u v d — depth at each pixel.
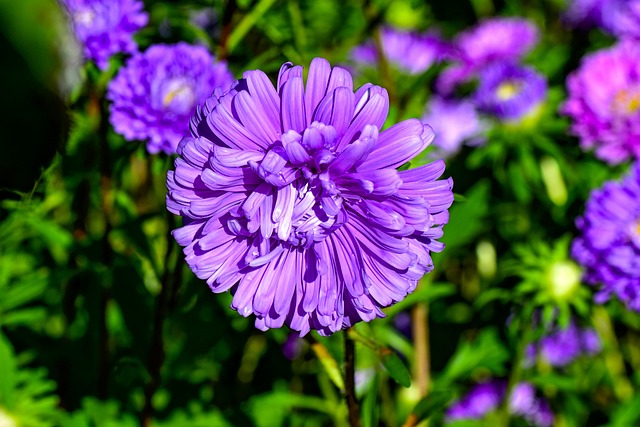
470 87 0.90
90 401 0.69
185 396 0.71
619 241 0.66
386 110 0.50
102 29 0.61
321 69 0.50
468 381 0.78
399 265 0.50
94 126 0.66
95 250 0.67
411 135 0.50
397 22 0.90
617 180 0.71
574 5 0.96
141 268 0.68
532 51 0.90
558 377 0.70
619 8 0.89
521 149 0.78
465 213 0.71
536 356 0.74
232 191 0.51
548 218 0.77
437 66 0.73
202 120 0.51
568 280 0.67
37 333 0.72
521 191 0.78
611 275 0.66
